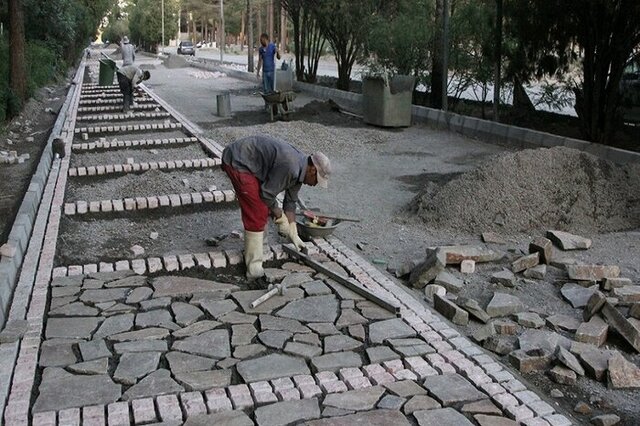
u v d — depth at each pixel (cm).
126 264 581
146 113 1634
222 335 453
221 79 2959
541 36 1120
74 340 443
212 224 727
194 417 357
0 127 1331
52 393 377
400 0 1711
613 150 955
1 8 2086
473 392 385
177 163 1005
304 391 382
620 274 567
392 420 356
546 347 445
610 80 1022
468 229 691
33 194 771
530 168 720
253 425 351
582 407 381
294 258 600
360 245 647
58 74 2827
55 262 600
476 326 485
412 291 542
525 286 556
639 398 395
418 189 886
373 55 1716
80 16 3412
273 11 4819
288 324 470
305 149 1173
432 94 1497
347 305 502
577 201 701
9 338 430
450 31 1405
